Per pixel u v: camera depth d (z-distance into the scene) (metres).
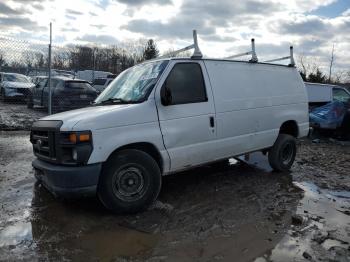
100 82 25.38
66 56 20.94
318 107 12.07
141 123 4.66
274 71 6.73
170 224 4.40
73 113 4.78
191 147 5.20
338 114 11.38
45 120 4.84
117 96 5.25
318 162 8.00
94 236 4.06
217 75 5.64
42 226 4.29
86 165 4.29
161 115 4.86
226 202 5.21
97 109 4.80
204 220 4.54
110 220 4.48
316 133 11.91
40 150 4.77
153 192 4.79
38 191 5.51
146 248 3.81
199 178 6.44
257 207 5.02
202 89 5.39
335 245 3.93
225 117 5.62
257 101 6.21
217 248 3.82
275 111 6.59
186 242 3.95
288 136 6.91
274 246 3.88
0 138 9.77
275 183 6.22
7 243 3.87
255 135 6.20
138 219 4.54
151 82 4.98
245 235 4.13
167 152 4.93
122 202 4.58
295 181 6.38
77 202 5.06
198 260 3.58
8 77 19.53
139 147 4.85
